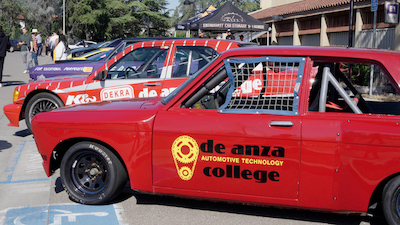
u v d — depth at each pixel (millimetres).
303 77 3896
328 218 4199
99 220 4145
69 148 4434
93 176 4461
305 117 3797
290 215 4270
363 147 3621
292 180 3773
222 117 3953
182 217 4219
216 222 4098
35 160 6340
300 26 25125
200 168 3990
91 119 4285
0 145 7242
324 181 3705
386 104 3828
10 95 12703
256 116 3893
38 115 4574
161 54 7055
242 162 3869
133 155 4148
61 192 4945
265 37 29672
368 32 19047
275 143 3773
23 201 4656
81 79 7352
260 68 4012
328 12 21672
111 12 75750
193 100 4172
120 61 7211
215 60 4160
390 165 3592
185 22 19625
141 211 4371
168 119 4086
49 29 73562
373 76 3900
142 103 4609
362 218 4199
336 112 3881
